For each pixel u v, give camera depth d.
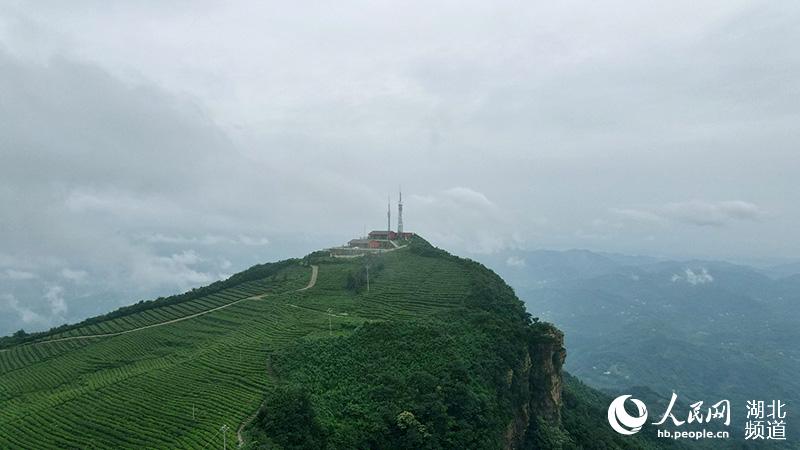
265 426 82.69
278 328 139.38
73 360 133.62
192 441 81.00
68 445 83.75
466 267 190.25
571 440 136.00
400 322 128.12
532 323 154.38
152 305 179.62
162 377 109.50
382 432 86.50
